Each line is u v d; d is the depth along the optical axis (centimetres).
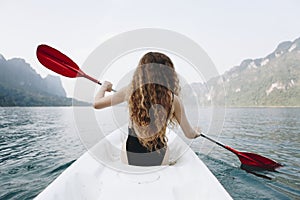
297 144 398
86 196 116
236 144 398
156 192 109
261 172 240
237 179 220
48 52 238
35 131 570
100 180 124
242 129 580
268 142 415
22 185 216
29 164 282
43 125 710
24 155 325
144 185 116
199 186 115
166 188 113
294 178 223
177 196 108
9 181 225
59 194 104
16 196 193
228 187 202
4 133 540
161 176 126
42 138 468
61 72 236
